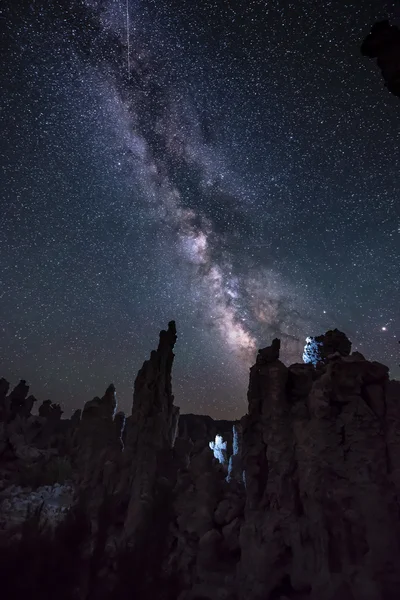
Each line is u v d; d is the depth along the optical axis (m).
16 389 24.80
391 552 6.58
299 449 7.98
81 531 6.52
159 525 9.26
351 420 7.63
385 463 7.28
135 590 6.32
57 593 5.60
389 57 3.42
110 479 11.26
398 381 8.12
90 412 14.31
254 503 8.19
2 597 5.34
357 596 6.38
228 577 8.04
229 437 22.52
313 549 7.12
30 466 17.89
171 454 11.88
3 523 10.69
